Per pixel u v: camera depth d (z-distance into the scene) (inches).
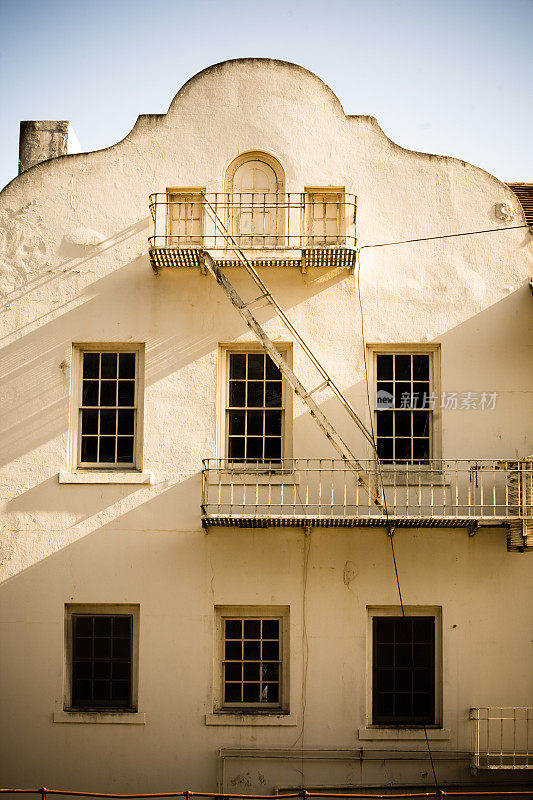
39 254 648.4
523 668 614.5
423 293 642.8
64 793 515.2
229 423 639.1
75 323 642.2
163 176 650.2
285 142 650.8
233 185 652.1
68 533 626.2
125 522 626.5
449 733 609.3
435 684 622.2
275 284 641.6
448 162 652.1
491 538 624.1
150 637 618.8
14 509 628.7
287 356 642.2
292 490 624.1
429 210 648.4
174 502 627.5
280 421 639.1
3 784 609.9
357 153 651.5
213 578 621.6
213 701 615.5
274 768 608.7
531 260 644.7
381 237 646.5
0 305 643.5
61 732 613.6
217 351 638.5
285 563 622.8
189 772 608.7
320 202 649.6
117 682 625.6
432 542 624.1
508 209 648.4
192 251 611.2
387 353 647.8
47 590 622.8
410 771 608.1
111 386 647.1
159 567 623.2
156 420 633.6
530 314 640.4
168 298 642.2
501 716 612.1
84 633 629.3
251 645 628.4
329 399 631.8
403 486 627.2
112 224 648.4
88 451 642.2
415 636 627.8
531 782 606.9
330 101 653.9
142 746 610.9
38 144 714.8
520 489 591.2
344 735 610.9
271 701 624.7
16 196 653.3
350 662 616.1
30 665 618.2
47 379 639.1
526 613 618.8
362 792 605.9
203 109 654.5
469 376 636.7
